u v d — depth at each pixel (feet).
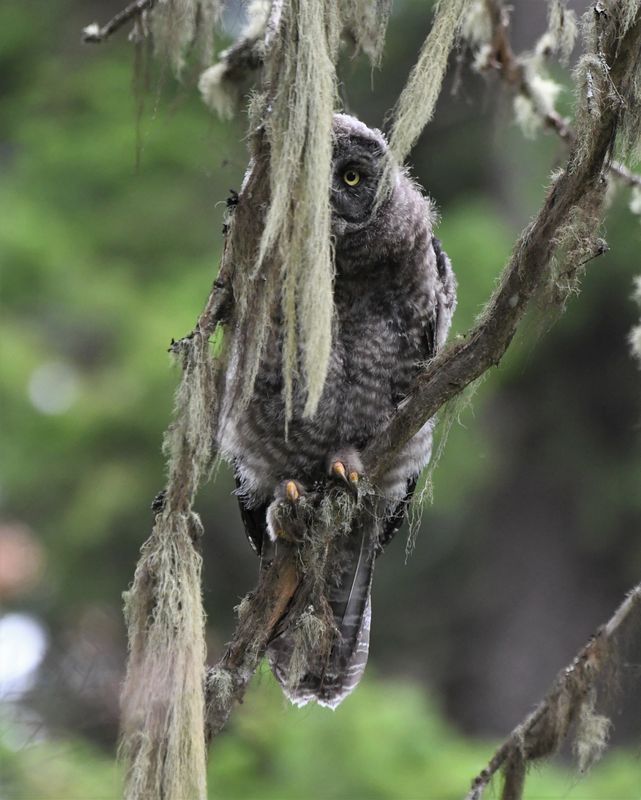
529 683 77.41
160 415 62.28
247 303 22.09
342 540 29.71
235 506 67.05
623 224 61.26
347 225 30.78
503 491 78.38
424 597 78.38
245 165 27.99
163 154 68.74
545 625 77.92
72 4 78.23
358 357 31.19
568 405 77.00
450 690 77.87
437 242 33.86
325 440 31.30
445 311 32.86
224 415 22.40
